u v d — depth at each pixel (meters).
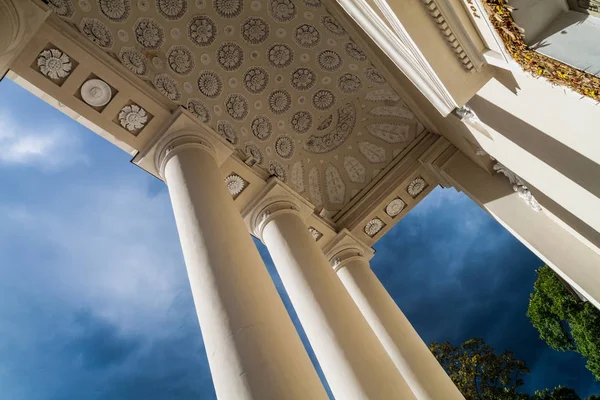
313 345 18.33
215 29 23.03
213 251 13.97
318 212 27.12
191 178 16.91
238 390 10.45
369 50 24.50
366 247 27.62
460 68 10.55
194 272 13.63
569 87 7.61
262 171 23.34
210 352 11.65
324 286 18.89
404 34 9.99
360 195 28.16
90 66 17.50
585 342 40.28
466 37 10.01
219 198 16.14
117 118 18.58
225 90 23.69
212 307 12.42
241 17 23.55
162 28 21.20
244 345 11.30
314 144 27.88
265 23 24.19
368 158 28.44
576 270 19.20
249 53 24.39
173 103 19.59
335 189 28.48
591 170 10.67
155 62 20.70
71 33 17.08
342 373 17.03
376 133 28.12
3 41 14.10
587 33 7.16
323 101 27.12
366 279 25.41
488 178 23.97
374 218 27.86
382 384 16.53
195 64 22.45
